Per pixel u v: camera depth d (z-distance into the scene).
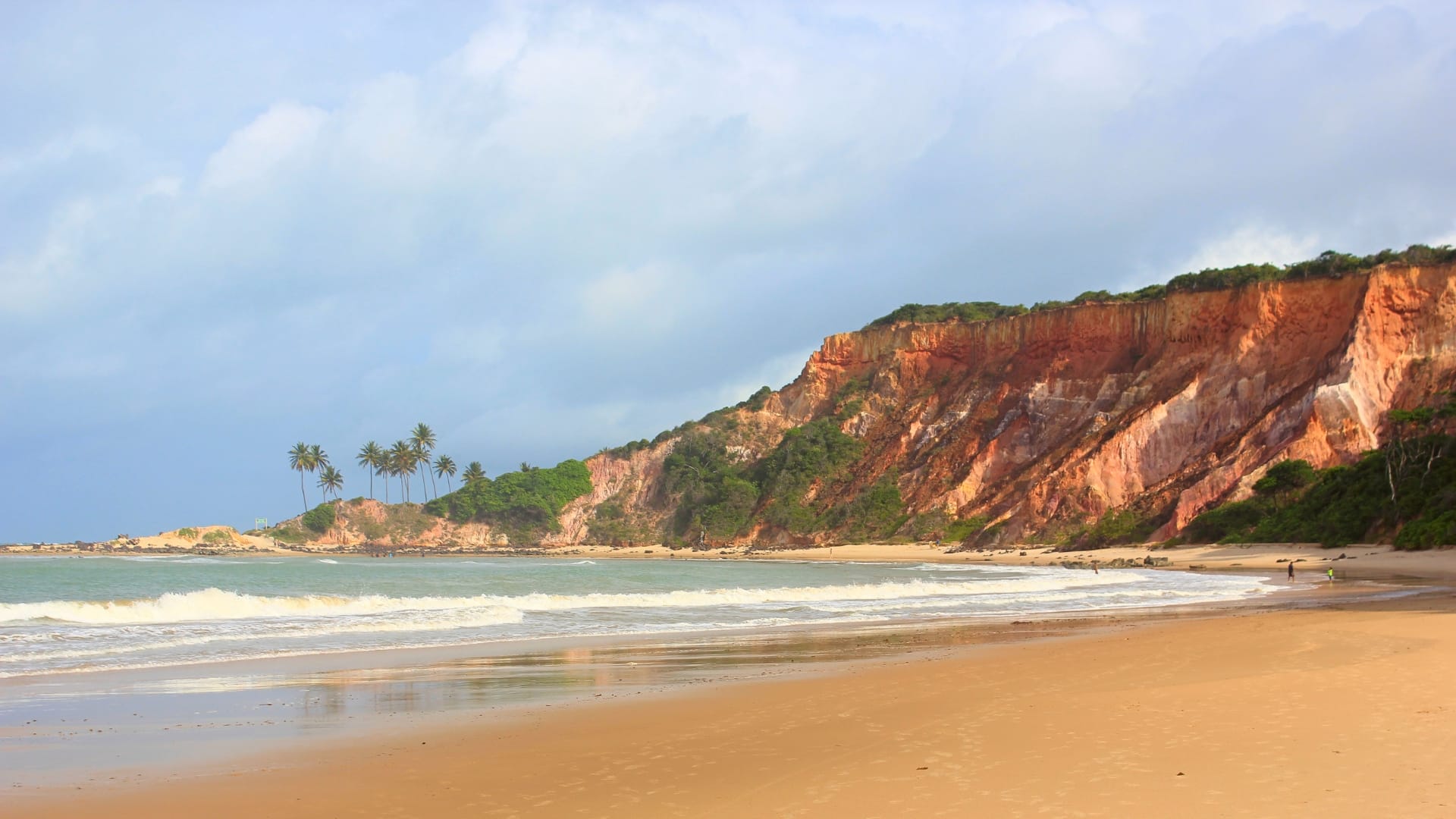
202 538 154.38
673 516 140.12
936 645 22.25
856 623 28.23
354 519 156.25
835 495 124.25
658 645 22.97
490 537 151.00
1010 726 12.46
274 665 19.50
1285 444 80.88
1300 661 17.27
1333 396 80.56
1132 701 13.87
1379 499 65.75
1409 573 49.28
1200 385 95.62
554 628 26.89
